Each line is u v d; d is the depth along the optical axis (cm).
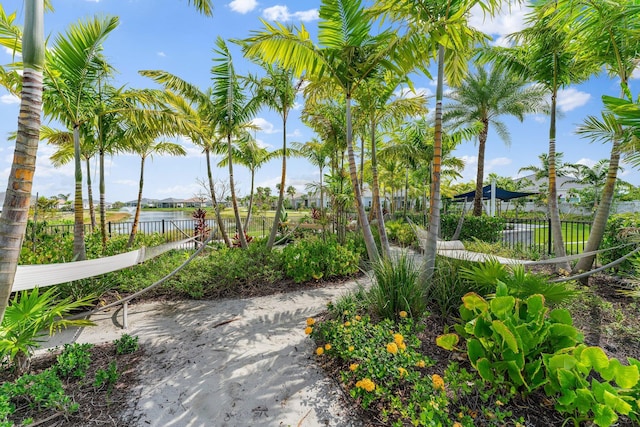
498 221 913
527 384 188
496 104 1114
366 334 260
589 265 445
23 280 237
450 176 1473
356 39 454
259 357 269
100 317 368
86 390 217
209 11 335
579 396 160
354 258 559
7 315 214
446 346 219
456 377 204
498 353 202
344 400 207
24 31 178
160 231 1062
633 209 1247
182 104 731
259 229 1342
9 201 175
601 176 1603
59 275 262
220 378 237
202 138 773
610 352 253
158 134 623
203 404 207
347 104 482
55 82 437
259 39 409
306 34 459
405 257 356
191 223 1161
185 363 260
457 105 1178
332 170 977
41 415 189
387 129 798
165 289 461
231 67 724
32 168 182
